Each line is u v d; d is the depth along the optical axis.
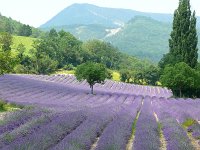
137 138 21.33
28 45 174.12
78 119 26.00
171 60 74.00
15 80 60.91
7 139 17.95
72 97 52.12
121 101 52.31
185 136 22.95
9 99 40.94
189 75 64.88
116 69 185.12
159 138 23.20
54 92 53.84
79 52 177.62
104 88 85.00
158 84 142.38
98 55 189.50
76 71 63.31
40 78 85.69
